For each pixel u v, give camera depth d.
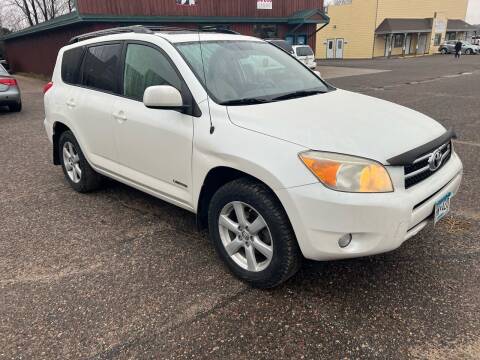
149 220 4.11
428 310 2.69
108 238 3.76
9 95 10.76
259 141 2.69
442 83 16.14
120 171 3.98
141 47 3.64
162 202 4.54
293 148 2.55
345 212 2.41
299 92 3.53
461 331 2.50
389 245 2.50
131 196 4.73
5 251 3.58
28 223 4.11
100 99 4.02
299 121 2.78
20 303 2.88
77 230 3.93
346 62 36.56
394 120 2.98
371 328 2.55
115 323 2.66
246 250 2.94
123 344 2.48
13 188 5.12
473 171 5.22
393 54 47.16
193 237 3.75
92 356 2.40
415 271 3.11
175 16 19.45
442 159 2.94
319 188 2.44
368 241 2.47
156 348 2.45
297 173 2.49
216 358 2.37
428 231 3.68
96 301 2.88
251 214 2.93
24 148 7.14
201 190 3.11
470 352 2.34
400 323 2.58
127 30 3.98
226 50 3.63
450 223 3.82
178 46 3.39
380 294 2.87
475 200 4.32
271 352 2.40
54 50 20.84
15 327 2.65
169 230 3.89
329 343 2.44
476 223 3.81
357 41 45.62
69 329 2.62
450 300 2.77
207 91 3.11
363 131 2.70
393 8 45.19
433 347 2.38
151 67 3.50
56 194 4.88
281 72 3.79
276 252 2.72
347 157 2.46
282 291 2.93
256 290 2.96
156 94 2.94
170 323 2.65
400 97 12.25
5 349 2.46
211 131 2.94
